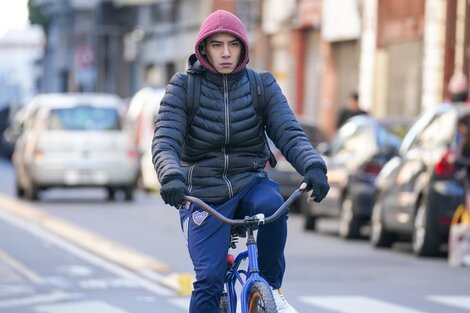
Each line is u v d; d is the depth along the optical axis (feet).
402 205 90.07
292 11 209.36
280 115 39.22
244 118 39.17
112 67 339.57
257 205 38.27
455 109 86.84
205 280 37.99
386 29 171.63
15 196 154.40
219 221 38.24
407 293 67.46
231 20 38.70
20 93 379.55
